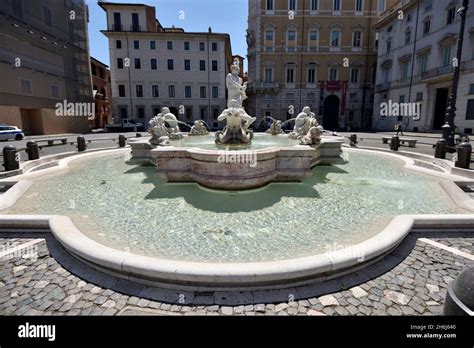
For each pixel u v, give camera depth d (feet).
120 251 9.86
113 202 16.94
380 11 129.39
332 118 138.31
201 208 15.65
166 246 11.19
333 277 9.27
